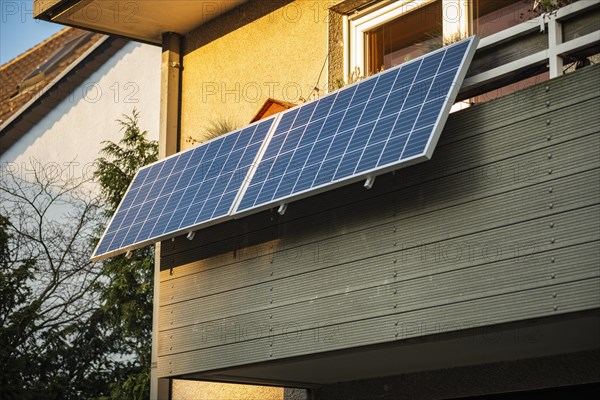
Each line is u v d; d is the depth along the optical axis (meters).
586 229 5.52
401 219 6.52
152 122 16.91
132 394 12.91
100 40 17.72
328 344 6.77
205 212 7.54
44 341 13.49
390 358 7.20
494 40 6.57
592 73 5.72
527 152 5.93
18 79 21.25
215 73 10.16
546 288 5.61
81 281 14.98
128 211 8.73
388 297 6.46
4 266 13.55
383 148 6.28
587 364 6.72
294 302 7.11
